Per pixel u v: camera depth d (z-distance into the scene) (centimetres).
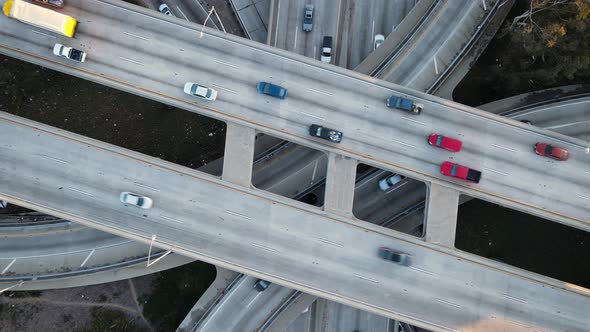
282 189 6869
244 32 7512
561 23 5988
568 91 7012
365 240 6100
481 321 6050
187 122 7475
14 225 6812
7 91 7219
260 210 6106
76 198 6112
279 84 6231
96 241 6775
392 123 6241
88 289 7250
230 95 6216
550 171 6231
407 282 6075
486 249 7256
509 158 6241
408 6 7394
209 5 7512
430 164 6209
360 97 6247
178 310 7219
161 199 6112
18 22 6259
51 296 7206
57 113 7369
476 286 6091
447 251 6100
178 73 6225
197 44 6253
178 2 7450
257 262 6044
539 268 7250
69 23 6078
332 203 6156
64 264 6725
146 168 6141
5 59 7238
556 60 6425
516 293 6097
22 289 6788
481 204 7288
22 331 7138
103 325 7138
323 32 7200
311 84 6247
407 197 6988
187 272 7212
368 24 7394
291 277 6031
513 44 6688
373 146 6209
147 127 7444
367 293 6041
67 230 6781
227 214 6103
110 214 6094
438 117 6250
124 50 6247
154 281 7331
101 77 6203
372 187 7006
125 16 6281
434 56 6744
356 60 7406
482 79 7194
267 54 6247
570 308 6088
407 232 6938
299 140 6175
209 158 7456
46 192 6106
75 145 6150
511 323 6062
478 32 6819
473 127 6247
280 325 6569
